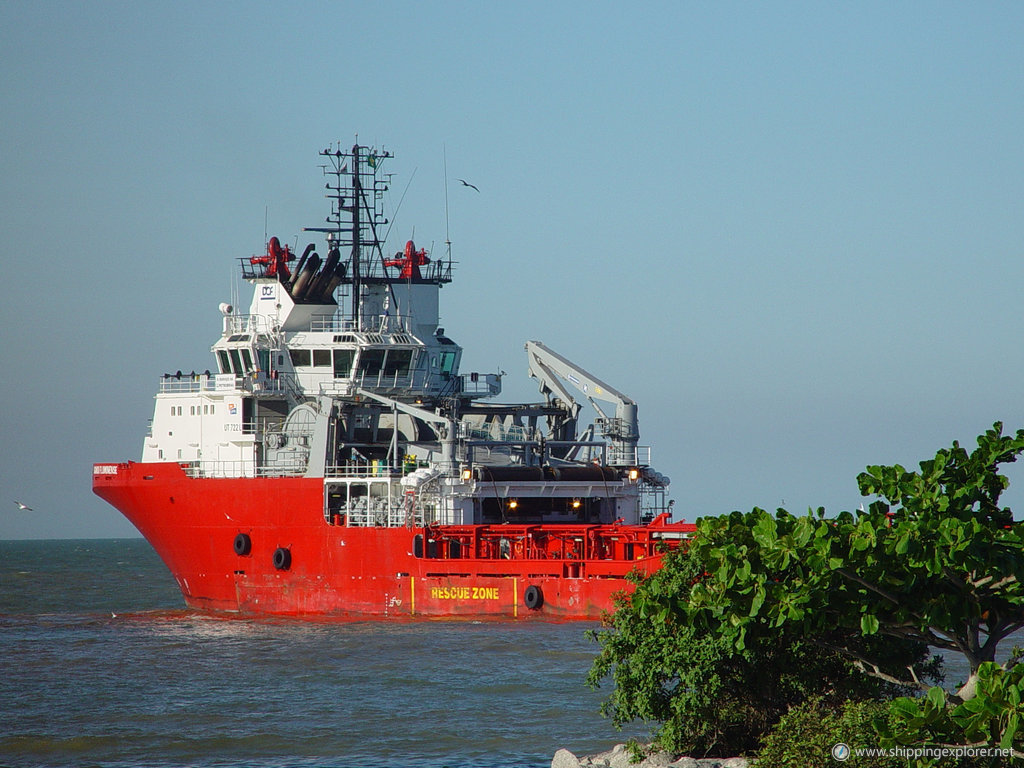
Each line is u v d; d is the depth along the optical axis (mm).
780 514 119688
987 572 111375
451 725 171125
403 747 160750
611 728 167500
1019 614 115562
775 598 113688
